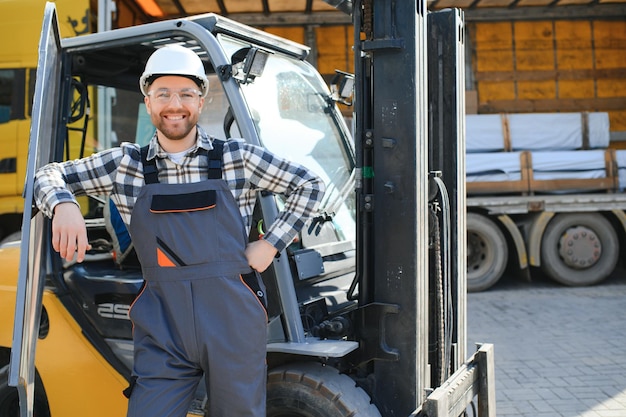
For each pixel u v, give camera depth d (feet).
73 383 9.61
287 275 8.61
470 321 21.63
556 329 20.36
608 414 13.74
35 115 6.91
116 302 9.71
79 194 7.04
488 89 30.96
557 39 31.07
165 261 6.73
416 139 8.28
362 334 8.54
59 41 9.38
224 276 6.73
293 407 8.22
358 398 8.11
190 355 6.78
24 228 6.48
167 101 6.70
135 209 6.81
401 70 8.33
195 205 6.70
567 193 27.30
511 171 26.66
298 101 10.80
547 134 27.58
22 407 6.55
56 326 9.78
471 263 26.43
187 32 9.07
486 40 30.99
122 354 9.59
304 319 8.97
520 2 29.84
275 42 10.70
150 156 6.88
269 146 9.60
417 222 8.29
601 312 22.33
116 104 17.46
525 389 15.29
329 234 10.27
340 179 11.06
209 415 7.12
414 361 8.25
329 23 30.94
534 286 27.09
